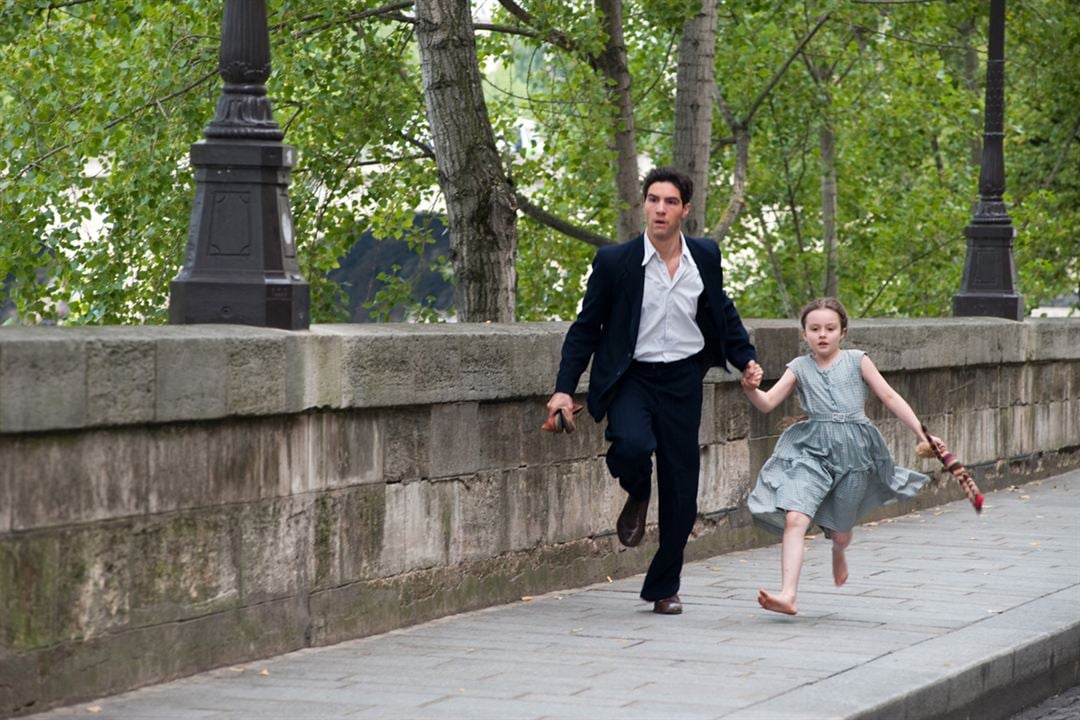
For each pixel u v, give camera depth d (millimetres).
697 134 24297
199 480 8391
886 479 10570
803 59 34250
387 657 9008
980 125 37188
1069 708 9633
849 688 8164
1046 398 20344
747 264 40625
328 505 9398
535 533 11422
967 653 9180
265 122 9258
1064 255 40719
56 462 7508
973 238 21094
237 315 9117
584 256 29312
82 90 22297
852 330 15781
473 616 10523
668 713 7531
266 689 8062
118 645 7898
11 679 7297
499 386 10852
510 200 16984
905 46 34219
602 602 11164
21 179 22016
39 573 7430
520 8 23547
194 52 21578
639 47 31516
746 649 9281
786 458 10602
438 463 10375
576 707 7668
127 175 21750
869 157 37062
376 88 23125
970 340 18156
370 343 9578
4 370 7156
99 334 7746
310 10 22203
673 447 10344
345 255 24578
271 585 8953
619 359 10188
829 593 11461
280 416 8961
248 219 9180
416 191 24719
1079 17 32719
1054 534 14930
